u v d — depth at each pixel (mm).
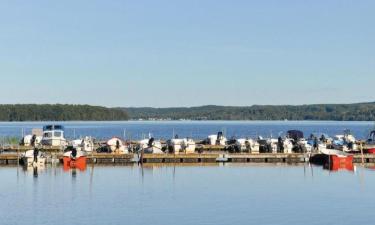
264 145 97812
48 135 103312
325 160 88062
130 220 48656
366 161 91562
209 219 49031
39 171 79375
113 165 87062
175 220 48656
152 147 92188
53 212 51531
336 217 50000
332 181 70500
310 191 62844
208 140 110250
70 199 57719
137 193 61250
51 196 59344
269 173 77688
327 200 57531
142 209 52938
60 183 68125
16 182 68750
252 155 92188
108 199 57656
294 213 51406
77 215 50406
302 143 96750
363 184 67875
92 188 64375
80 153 86312
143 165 87188
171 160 90625
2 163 88188
